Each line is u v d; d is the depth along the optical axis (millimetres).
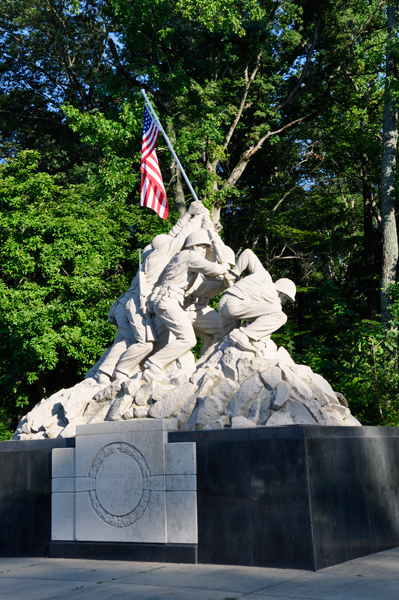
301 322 27797
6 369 17906
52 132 28047
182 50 20828
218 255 9508
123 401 8359
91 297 17797
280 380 7617
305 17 24938
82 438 8125
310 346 15164
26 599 5824
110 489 7785
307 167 28875
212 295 9891
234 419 7340
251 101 23922
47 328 16250
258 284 8797
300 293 28469
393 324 14039
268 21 22781
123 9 19359
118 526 7652
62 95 28188
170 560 7168
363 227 30250
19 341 16766
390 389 14016
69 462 8242
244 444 7027
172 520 7289
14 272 17359
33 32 26078
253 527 6812
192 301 9742
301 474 6629
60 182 26188
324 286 14578
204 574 6398
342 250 29422
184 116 21625
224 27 19391
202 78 22156
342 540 7008
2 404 19812
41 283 18359
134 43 20344
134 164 22812
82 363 17625
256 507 6832
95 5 24797
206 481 7180
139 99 19484
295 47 25328
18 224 17391
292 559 6543
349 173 28000
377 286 27656
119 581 6336
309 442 6746
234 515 6945
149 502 7469
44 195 18359
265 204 27000
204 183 21094
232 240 26891
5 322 16547
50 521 8312
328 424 7582
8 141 27766
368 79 26906
